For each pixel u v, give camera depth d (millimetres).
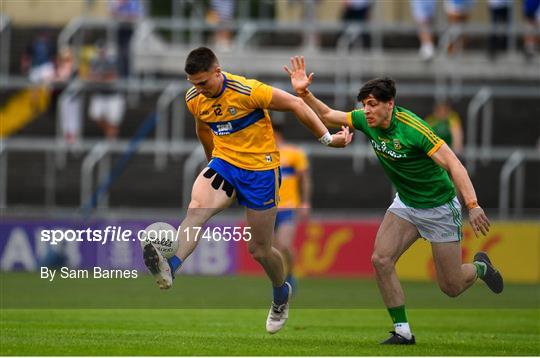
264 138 30281
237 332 35219
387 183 78125
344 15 88688
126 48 81500
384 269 31141
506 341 33438
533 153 73500
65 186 77000
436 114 62875
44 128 81000
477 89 82188
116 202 76312
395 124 30172
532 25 88812
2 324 36250
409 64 87750
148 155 77938
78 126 76938
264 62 86688
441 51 89750
